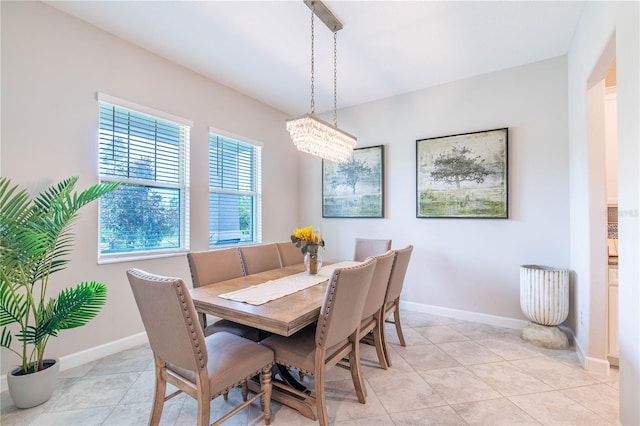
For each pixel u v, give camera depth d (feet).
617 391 6.49
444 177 11.43
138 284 4.61
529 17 7.68
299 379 7.13
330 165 14.38
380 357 7.57
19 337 6.25
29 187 7.00
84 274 7.91
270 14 7.61
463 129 11.16
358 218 13.58
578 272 8.36
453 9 7.38
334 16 7.63
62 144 7.53
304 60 9.91
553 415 5.75
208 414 4.46
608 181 8.44
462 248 11.16
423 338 9.44
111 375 7.26
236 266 8.55
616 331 7.41
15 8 6.82
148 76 9.31
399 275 8.14
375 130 13.19
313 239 8.28
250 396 6.48
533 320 9.20
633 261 4.52
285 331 4.75
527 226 10.02
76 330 7.75
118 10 7.49
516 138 10.20
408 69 10.47
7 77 6.72
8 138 6.73
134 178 9.20
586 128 7.39
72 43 7.70
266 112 13.84
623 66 4.80
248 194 13.19
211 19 7.82
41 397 6.10
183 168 10.54
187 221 10.53
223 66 10.33
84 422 5.62
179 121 10.18
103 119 8.49
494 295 10.58
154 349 4.94
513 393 6.47
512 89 10.28
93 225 8.09
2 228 5.59
